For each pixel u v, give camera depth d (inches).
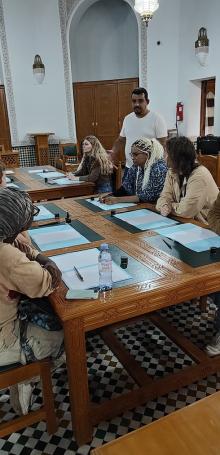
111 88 266.8
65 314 41.4
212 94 237.5
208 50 213.9
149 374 66.4
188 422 30.7
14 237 45.6
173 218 77.1
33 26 231.6
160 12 229.6
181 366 68.4
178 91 246.8
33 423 51.7
